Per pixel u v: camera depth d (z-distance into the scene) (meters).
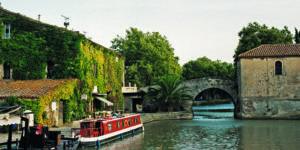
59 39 26.45
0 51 26.61
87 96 27.58
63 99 23.77
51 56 26.34
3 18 26.91
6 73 26.88
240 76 36.00
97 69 30.53
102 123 19.56
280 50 35.66
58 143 15.07
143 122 32.03
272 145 18.98
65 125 23.34
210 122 33.31
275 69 34.94
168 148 18.08
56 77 26.16
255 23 46.78
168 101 38.34
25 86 23.55
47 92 21.75
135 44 49.38
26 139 13.38
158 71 48.78
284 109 34.38
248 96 35.34
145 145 19.03
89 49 28.62
